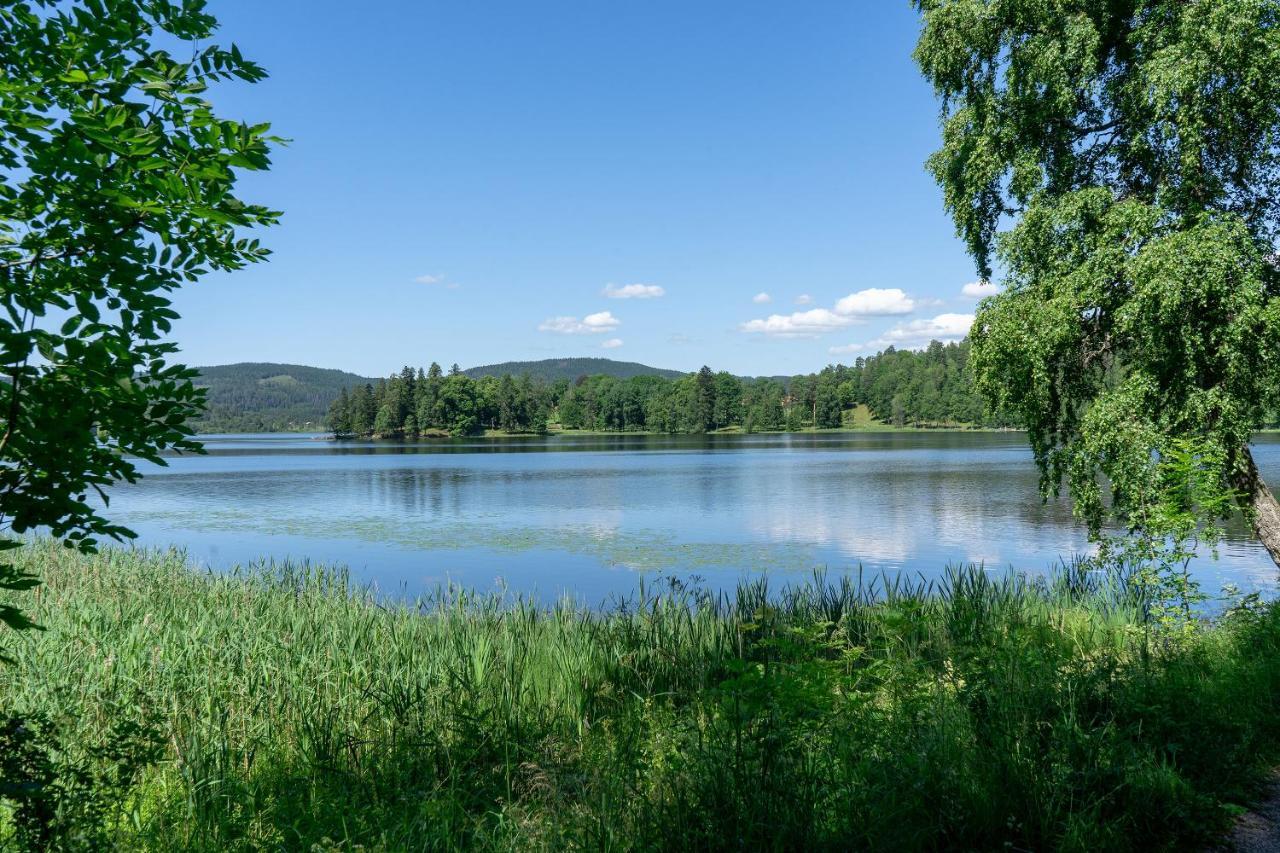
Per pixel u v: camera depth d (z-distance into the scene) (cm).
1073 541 2295
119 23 337
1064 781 438
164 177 316
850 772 459
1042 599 1225
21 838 357
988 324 1478
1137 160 1369
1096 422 1277
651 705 740
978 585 1234
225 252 358
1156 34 1274
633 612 1200
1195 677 627
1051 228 1359
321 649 885
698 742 484
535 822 486
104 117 302
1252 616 831
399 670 811
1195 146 1196
